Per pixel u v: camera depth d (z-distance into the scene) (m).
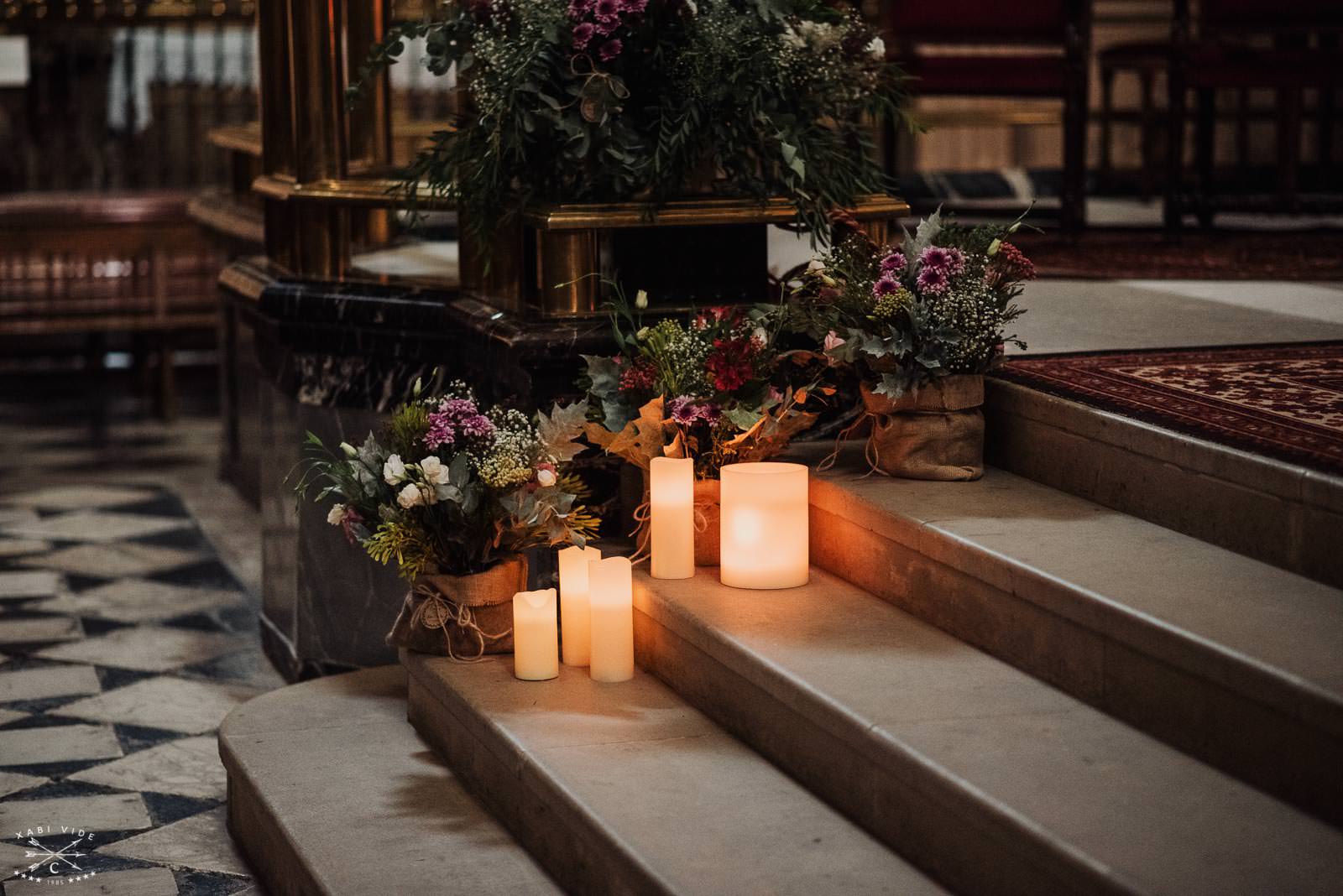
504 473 3.90
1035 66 6.41
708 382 4.05
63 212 8.72
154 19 9.66
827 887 2.82
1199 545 3.35
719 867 2.88
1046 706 3.08
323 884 3.24
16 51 9.97
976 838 2.73
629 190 4.41
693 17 4.36
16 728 4.73
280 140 5.39
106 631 5.67
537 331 4.33
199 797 4.29
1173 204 6.54
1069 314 4.98
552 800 3.23
